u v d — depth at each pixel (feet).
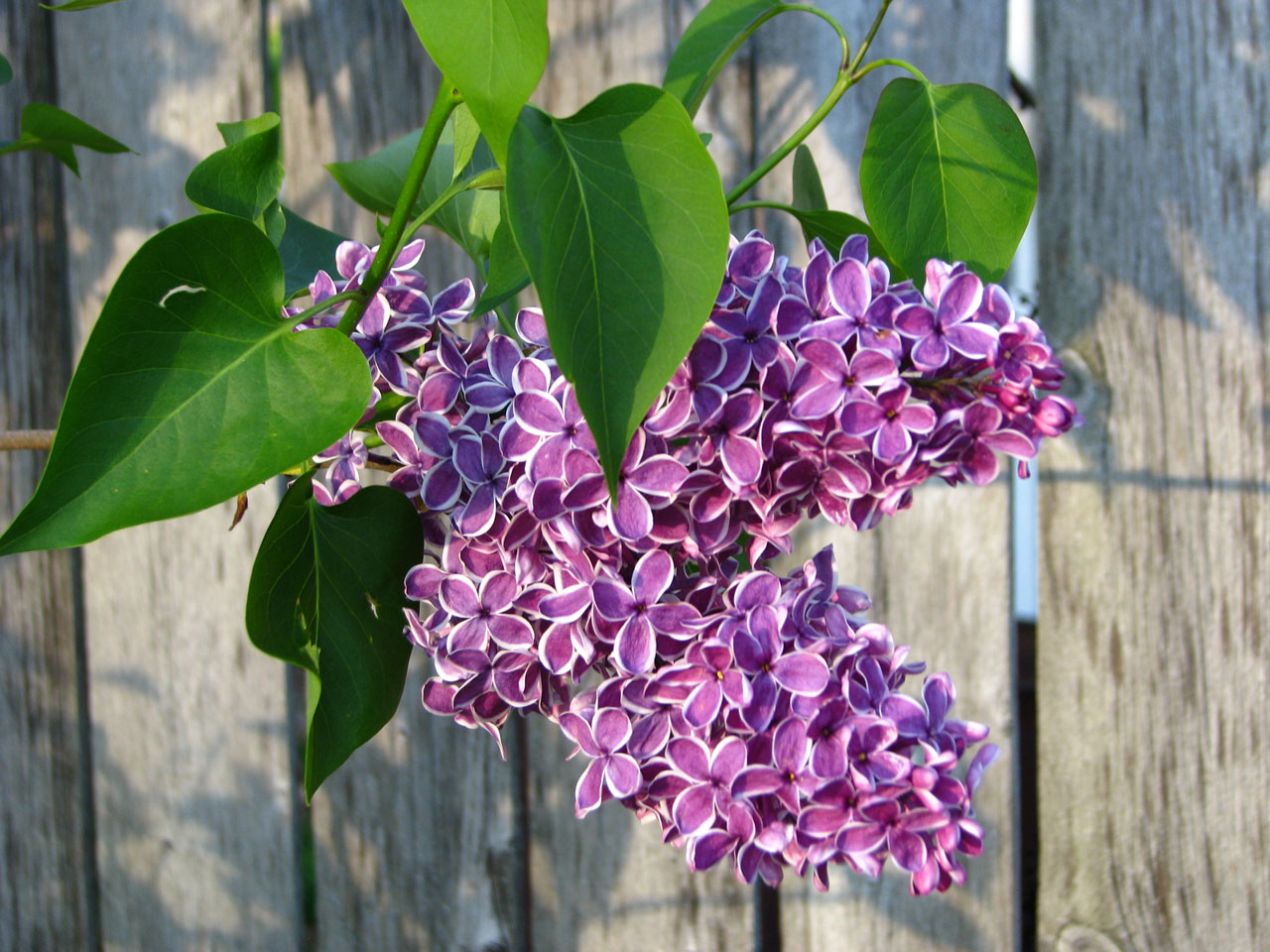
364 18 1.88
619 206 0.97
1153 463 1.78
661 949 1.94
